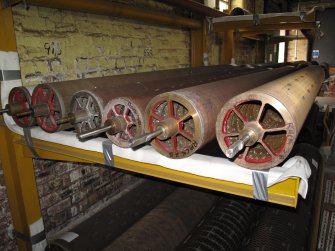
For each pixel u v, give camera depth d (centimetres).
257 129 64
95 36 175
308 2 602
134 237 119
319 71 230
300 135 234
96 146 92
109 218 138
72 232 125
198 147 72
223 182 75
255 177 68
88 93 88
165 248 119
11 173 135
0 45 117
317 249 147
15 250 154
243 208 138
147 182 177
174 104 84
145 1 209
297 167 66
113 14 163
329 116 291
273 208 135
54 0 124
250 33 298
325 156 206
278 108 61
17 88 106
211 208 147
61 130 104
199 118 70
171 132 73
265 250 108
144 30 215
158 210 138
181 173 81
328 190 155
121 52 196
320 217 150
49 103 99
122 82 126
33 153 119
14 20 132
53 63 152
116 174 209
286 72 204
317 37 240
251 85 123
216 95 84
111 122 79
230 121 74
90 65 174
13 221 146
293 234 116
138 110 78
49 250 124
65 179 170
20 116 103
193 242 114
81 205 184
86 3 139
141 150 83
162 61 242
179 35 261
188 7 205
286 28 248
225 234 119
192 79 142
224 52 354
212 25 214
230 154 60
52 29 149
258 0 454
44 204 159
